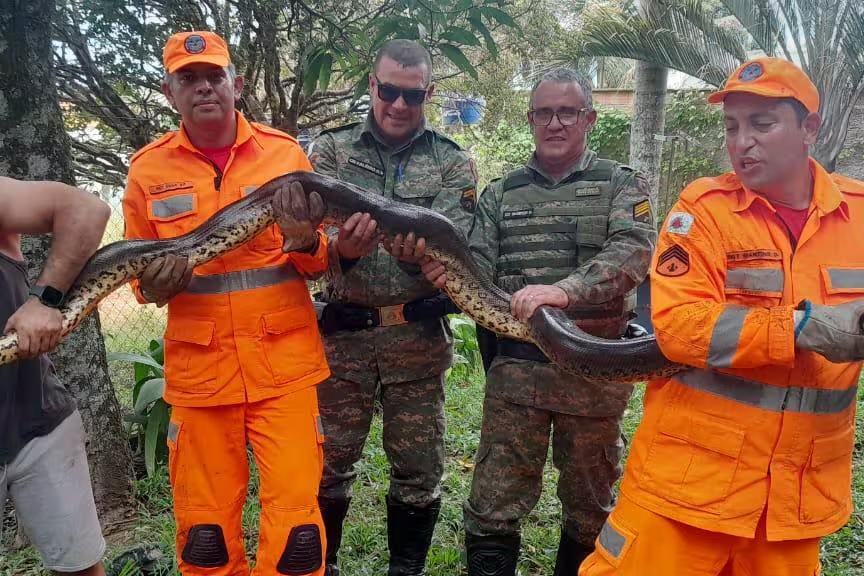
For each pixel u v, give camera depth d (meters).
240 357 3.08
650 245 3.41
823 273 2.35
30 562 4.14
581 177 3.53
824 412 2.36
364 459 5.38
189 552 3.15
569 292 3.23
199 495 3.15
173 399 3.15
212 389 3.09
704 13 9.49
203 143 3.24
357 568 4.05
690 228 2.46
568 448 3.54
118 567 3.88
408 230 3.42
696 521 2.40
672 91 16.92
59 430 3.11
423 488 3.96
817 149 9.42
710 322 2.28
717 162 16.27
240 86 3.39
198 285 3.13
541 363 3.46
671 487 2.46
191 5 5.57
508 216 3.61
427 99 3.88
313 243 3.23
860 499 4.65
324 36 5.81
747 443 2.37
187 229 3.19
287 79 6.93
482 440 3.66
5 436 2.94
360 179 3.87
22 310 2.83
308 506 3.10
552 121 3.40
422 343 3.86
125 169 6.73
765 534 2.41
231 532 3.21
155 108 6.25
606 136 17.75
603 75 20.00
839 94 9.18
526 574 4.02
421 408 3.92
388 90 3.71
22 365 2.98
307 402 3.20
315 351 3.28
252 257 3.19
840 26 8.85
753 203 2.42
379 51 3.82
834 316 2.13
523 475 3.57
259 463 3.15
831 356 2.14
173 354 3.17
